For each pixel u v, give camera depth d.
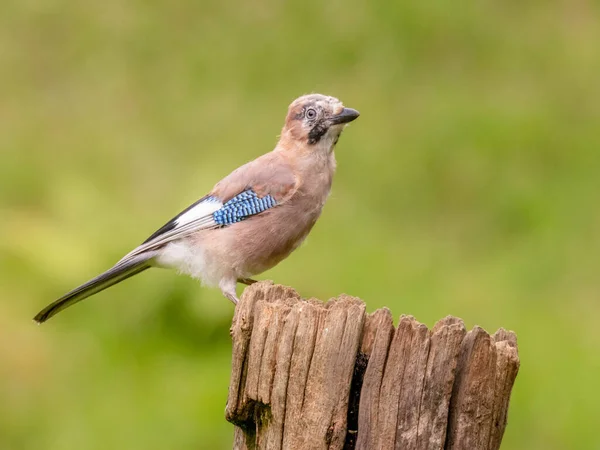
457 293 12.67
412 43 16.67
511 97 15.84
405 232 13.80
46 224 12.88
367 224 13.76
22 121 15.59
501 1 17.45
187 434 10.46
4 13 17.38
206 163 14.02
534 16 17.25
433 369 5.21
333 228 13.59
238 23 17.05
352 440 5.31
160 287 11.63
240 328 5.59
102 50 16.86
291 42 16.64
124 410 10.81
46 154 14.87
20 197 13.84
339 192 14.27
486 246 13.64
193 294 11.57
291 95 15.84
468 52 16.61
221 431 10.45
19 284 12.15
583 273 13.05
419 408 5.21
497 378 5.31
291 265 12.62
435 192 14.43
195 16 17.25
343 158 14.72
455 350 5.22
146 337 11.59
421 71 16.33
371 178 14.51
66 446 10.49
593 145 14.88
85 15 17.31
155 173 14.47
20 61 16.75
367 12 16.97
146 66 16.59
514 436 10.86
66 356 11.47
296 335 5.34
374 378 5.24
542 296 12.70
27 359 11.39
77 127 15.54
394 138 15.08
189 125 15.41
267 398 5.41
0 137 15.12
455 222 14.02
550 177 14.60
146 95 16.09
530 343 11.91
